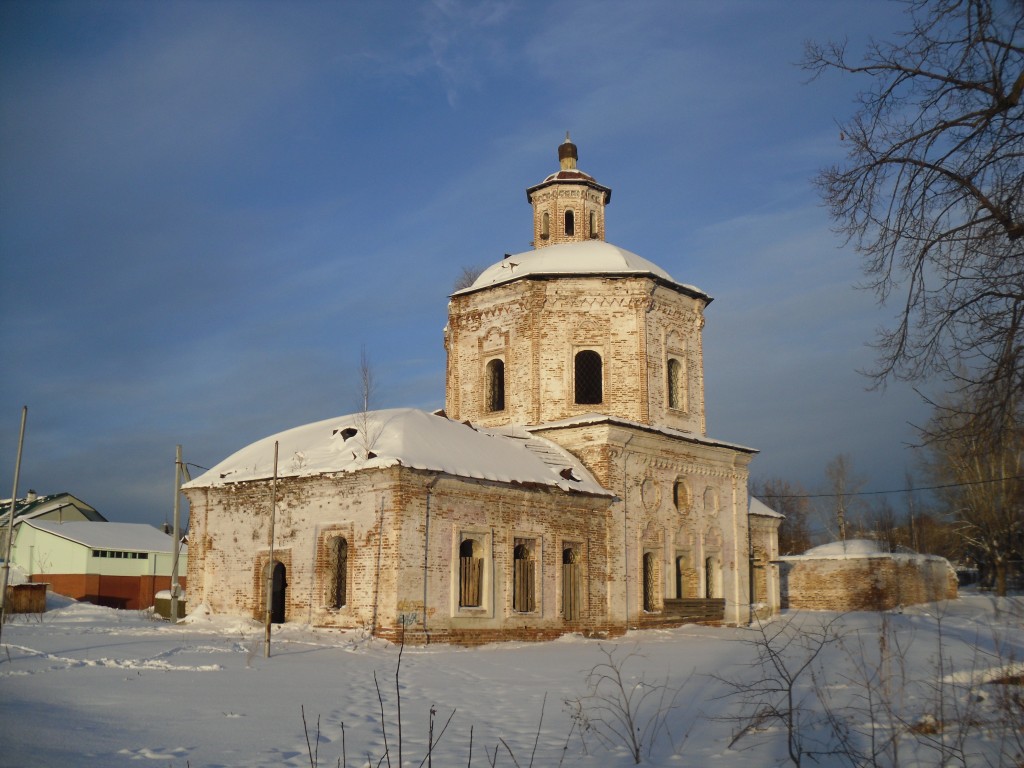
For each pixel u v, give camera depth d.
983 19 10.56
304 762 9.07
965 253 11.48
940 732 10.27
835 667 17.91
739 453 34.62
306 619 24.69
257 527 26.91
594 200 37.31
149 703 12.09
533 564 26.47
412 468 23.28
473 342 33.72
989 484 41.72
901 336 12.05
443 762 9.38
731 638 27.22
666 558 31.30
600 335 31.94
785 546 76.81
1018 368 11.23
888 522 60.28
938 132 11.47
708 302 35.09
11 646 18.55
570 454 30.12
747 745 10.30
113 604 54.09
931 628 27.58
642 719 12.15
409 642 22.53
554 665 18.98
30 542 54.41
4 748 8.66
